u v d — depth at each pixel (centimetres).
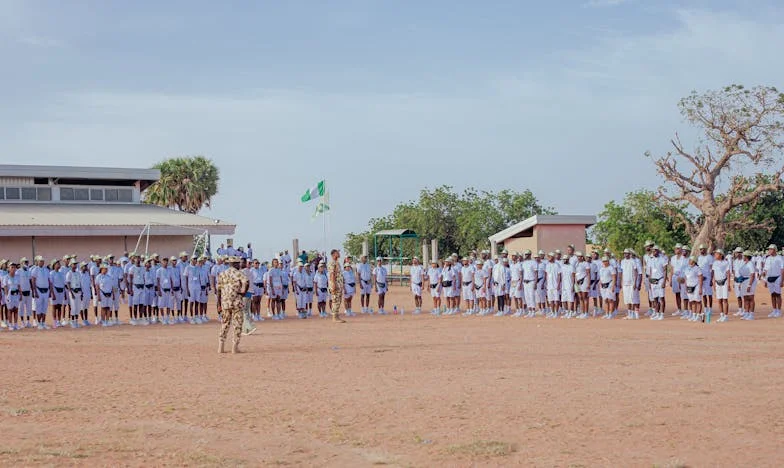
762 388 1361
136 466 949
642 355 1864
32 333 2841
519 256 3394
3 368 1808
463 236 7488
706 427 1080
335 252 3231
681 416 1148
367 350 2081
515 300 3406
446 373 1616
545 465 919
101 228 4891
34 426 1170
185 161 7038
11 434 1120
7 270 3097
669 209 6184
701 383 1422
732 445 987
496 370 1647
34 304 3103
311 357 1941
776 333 2356
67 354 2094
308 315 3597
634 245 6194
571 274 3191
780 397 1276
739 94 5488
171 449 1028
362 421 1166
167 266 3300
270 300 3475
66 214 5088
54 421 1205
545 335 2425
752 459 924
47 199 5478
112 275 3244
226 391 1442
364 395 1368
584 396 1312
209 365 1817
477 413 1201
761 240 7106
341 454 992
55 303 3142
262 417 1210
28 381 1599
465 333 2553
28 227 4678
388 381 1520
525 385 1438
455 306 3656
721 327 2588
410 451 997
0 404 1347
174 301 3322
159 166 7012
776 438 1016
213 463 958
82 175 5512
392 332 2648
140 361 1914
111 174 5606
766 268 3006
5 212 4972
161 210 5609
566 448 989
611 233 6328
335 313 3212
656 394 1318
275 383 1524
